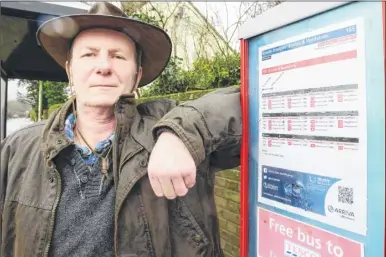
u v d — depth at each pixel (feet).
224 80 10.18
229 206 8.11
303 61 2.58
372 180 2.15
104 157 3.61
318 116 2.48
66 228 3.48
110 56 3.66
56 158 3.62
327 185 2.43
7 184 3.87
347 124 2.29
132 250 3.31
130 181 3.24
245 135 3.17
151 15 12.80
